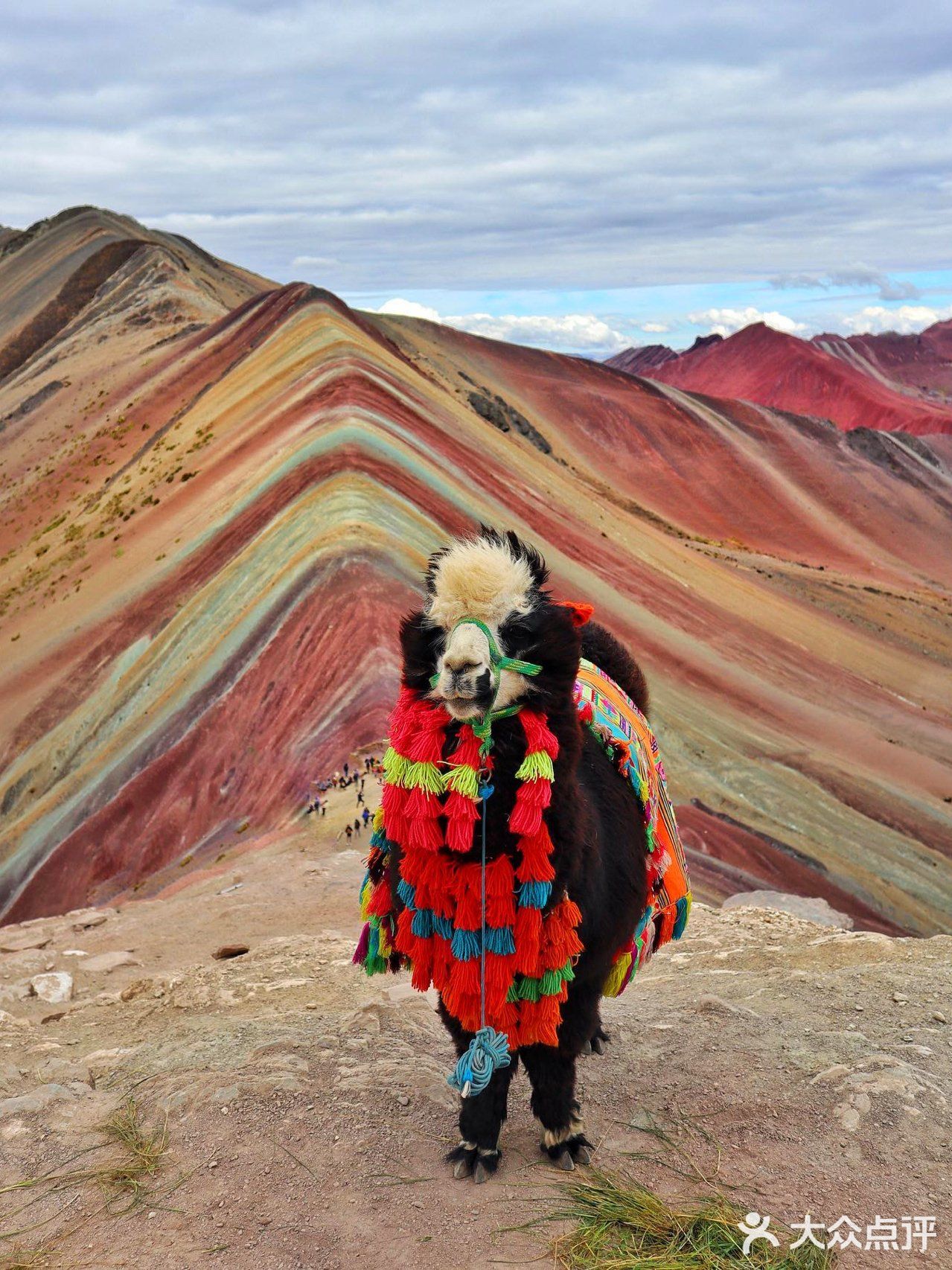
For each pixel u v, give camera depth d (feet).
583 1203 12.82
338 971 25.46
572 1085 13.97
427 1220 12.66
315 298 348.38
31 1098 16.12
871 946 24.09
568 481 330.34
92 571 219.41
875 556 545.03
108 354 464.65
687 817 123.13
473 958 12.48
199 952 31.99
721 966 24.40
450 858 12.50
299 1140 14.33
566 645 12.15
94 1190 13.52
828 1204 12.60
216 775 106.22
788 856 124.88
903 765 179.73
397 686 100.99
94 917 38.78
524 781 12.04
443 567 12.20
